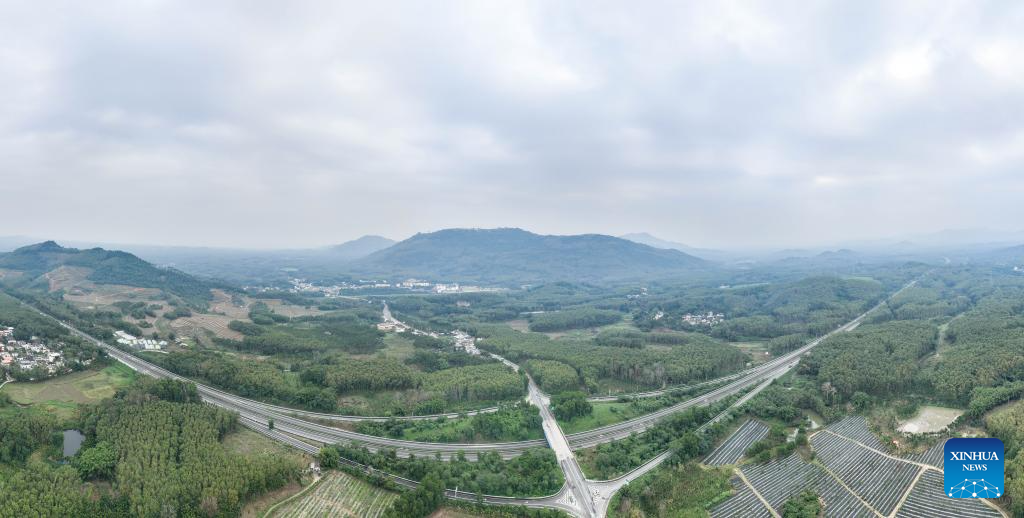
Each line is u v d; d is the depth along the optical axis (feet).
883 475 648.38
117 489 547.90
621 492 631.56
